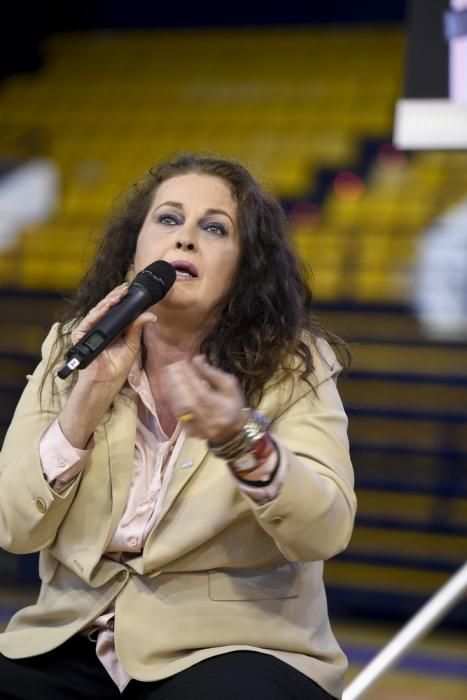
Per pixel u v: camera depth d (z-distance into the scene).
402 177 21.27
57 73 25.94
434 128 6.66
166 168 5.79
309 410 5.19
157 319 5.33
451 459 15.09
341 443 5.13
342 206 20.67
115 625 5.03
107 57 26.20
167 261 5.29
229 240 5.46
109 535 5.09
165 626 5.00
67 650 5.27
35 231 20.81
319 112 23.58
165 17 26.55
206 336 5.44
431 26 7.18
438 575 13.72
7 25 25.69
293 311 5.49
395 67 24.64
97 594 5.19
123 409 5.28
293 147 22.59
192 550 5.05
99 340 4.72
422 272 18.61
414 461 15.19
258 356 5.27
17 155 23.08
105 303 4.93
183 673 4.84
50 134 23.75
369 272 18.73
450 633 12.62
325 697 4.95
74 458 4.96
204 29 26.41
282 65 25.20
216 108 24.19
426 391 16.25
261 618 5.02
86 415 4.95
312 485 4.62
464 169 21.22
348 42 25.50
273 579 5.12
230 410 4.28
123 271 5.88
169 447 5.23
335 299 18.33
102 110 24.45
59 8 26.66
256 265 5.47
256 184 5.67
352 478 5.08
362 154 22.16
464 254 18.88
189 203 5.45
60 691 5.18
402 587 13.55
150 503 5.18
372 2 25.64
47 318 18.58
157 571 5.05
